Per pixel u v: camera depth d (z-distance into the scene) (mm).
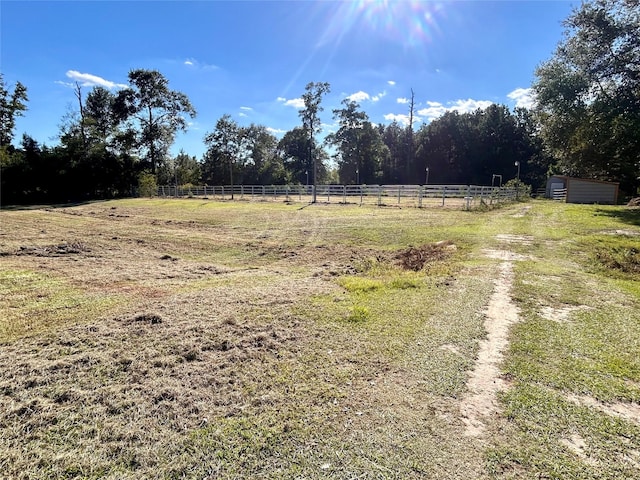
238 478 2021
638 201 20531
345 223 14398
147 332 4027
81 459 2164
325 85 44031
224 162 59281
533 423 2488
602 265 7277
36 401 2734
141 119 43500
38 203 32312
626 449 2252
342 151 59938
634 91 19516
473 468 2084
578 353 3510
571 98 20359
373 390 2873
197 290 5848
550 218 14461
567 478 2021
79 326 4258
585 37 20078
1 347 3721
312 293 5570
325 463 2121
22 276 6922
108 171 39688
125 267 7980
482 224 13094
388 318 4422
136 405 2689
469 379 3041
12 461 2148
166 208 24281
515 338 3838
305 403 2703
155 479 2020
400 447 2248
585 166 24844
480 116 57688
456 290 5574
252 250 10234
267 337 3850
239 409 2639
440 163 55312
